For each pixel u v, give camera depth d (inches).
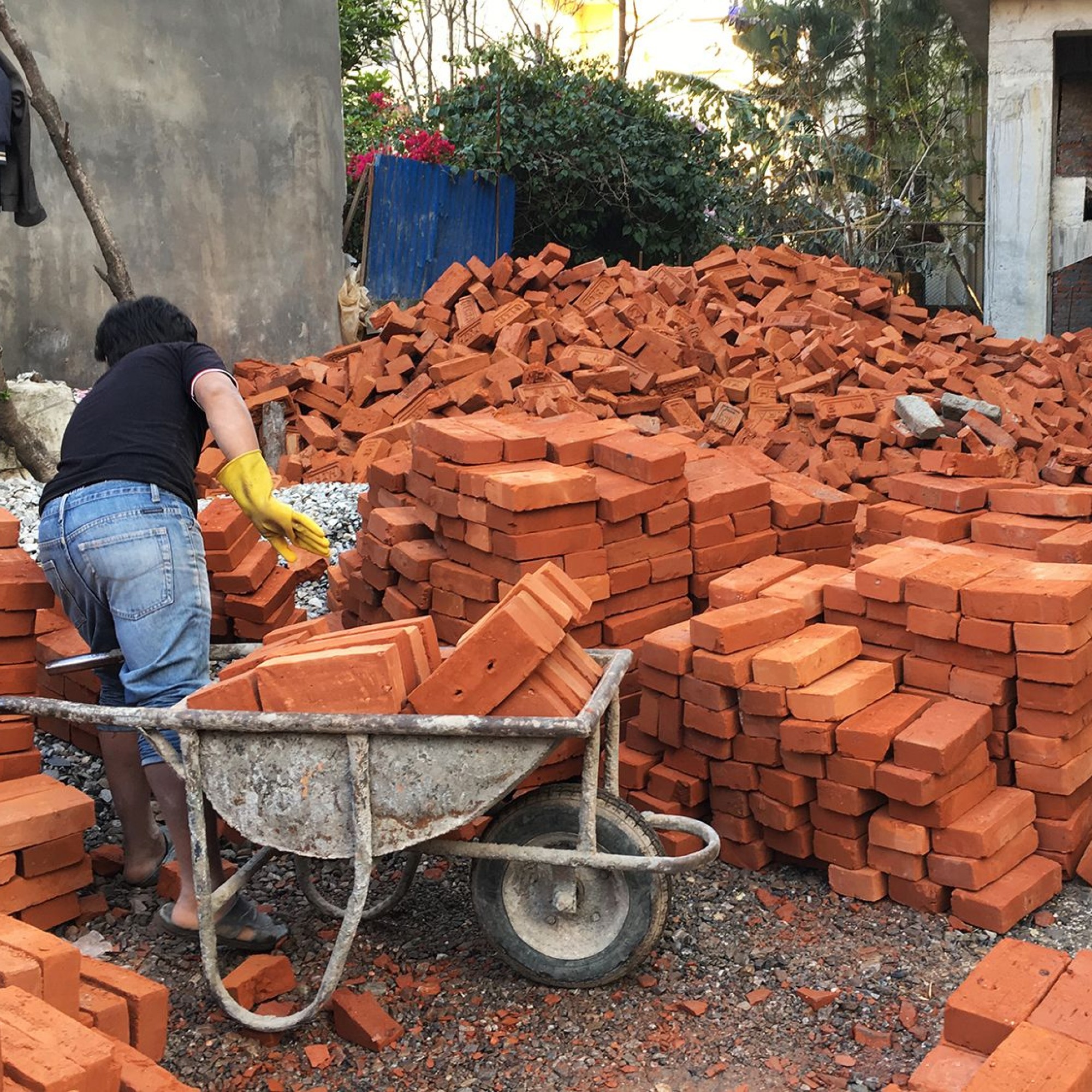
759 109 810.2
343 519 299.6
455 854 132.6
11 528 160.4
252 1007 135.5
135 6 433.7
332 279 519.8
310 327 510.0
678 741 169.6
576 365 412.5
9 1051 90.7
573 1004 137.6
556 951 139.9
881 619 173.9
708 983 141.3
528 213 656.4
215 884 144.2
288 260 498.6
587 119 634.2
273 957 139.3
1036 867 157.5
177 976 141.9
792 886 162.2
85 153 422.6
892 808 155.9
